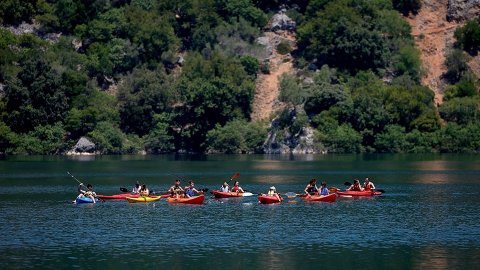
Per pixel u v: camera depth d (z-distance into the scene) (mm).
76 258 121688
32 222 149375
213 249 127125
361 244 130500
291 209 164750
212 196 186375
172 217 154875
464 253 124250
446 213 159125
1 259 120938
